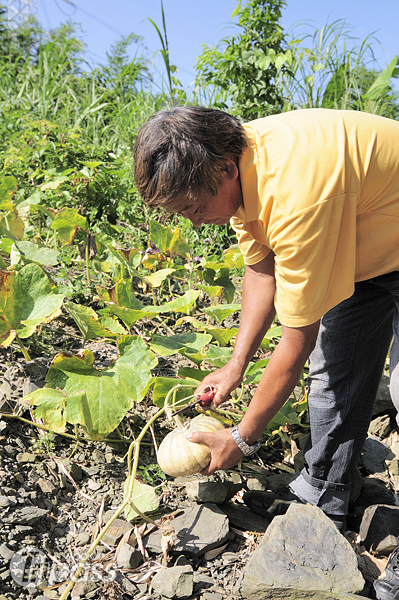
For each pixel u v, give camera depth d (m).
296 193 1.43
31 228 3.83
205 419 1.95
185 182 1.46
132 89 7.56
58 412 2.05
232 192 1.57
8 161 4.59
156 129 1.47
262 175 1.48
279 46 5.12
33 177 4.41
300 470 2.16
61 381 2.16
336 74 5.78
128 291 2.76
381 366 2.04
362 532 2.06
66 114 6.58
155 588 1.69
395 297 1.83
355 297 1.91
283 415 2.38
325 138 1.48
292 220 1.44
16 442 2.12
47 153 4.44
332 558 1.74
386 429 2.78
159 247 3.45
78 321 2.45
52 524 1.88
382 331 2.00
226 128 1.48
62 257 3.46
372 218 1.61
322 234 1.46
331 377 1.99
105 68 7.79
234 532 2.00
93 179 4.12
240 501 2.20
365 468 2.55
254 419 1.74
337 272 1.57
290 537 1.80
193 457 1.82
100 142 6.25
